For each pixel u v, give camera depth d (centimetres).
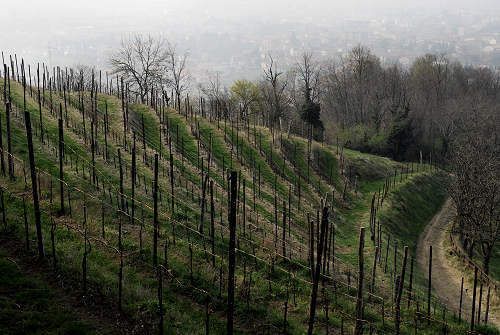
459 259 4047
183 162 4172
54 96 5009
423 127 8738
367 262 3456
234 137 5481
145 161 3803
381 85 9475
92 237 2302
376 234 4159
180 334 1703
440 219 5644
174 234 2642
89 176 3142
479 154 4384
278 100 7881
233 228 1488
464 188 4062
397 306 2202
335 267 3059
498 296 3138
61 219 2459
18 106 4034
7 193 2530
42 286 1770
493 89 10931
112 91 7025
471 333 2306
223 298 2105
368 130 8419
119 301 1725
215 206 3447
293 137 6212
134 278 2070
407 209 5409
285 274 2614
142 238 2542
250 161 4975
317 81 8325
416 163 7775
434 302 2952
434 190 6575
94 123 4369
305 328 2012
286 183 4862
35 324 1546
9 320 1530
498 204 3722
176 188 3512
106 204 2742
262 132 5969
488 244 3538
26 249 2008
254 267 2619
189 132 5181
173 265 2278
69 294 1775
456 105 8419
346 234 4206
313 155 5916
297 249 3200
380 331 2191
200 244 2714
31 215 2378
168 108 5959
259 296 2244
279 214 3881
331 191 5275
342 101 9800
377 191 5697
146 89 6869
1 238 2067
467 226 4119
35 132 3609
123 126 4622
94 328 1616
